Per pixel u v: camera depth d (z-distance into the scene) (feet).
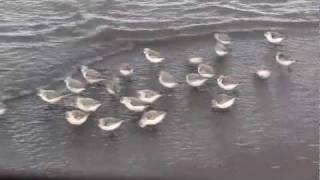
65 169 44.60
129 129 48.06
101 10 62.44
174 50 58.03
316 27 61.98
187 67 55.62
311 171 44.52
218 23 61.41
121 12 62.44
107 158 45.47
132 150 46.19
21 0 63.62
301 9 64.54
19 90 51.85
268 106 51.03
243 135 47.83
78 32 59.16
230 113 50.01
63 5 62.85
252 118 49.65
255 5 64.95
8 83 52.47
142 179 43.86
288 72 55.42
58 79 53.62
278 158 45.65
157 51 57.77
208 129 48.34
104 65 55.62
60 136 47.39
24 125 48.39
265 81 54.03
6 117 49.03
